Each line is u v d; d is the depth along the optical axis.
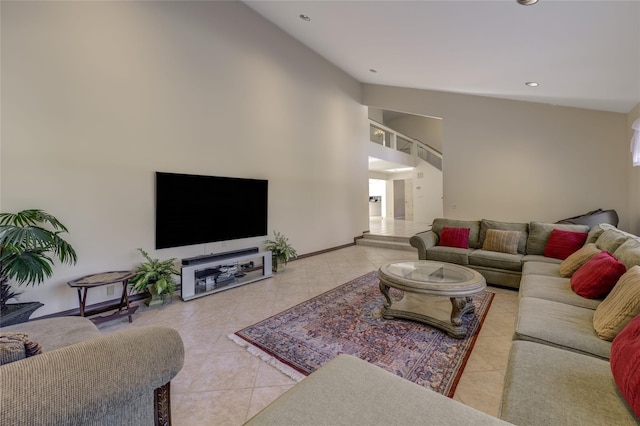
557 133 4.82
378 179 11.49
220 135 4.06
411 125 11.76
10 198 2.48
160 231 3.39
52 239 2.26
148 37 3.33
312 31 4.57
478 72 4.01
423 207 10.23
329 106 6.08
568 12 2.17
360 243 6.84
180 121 3.62
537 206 5.02
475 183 5.55
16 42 2.49
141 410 1.12
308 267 4.72
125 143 3.14
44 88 2.63
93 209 2.93
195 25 3.77
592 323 1.63
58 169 2.71
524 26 2.53
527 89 4.27
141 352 1.04
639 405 0.89
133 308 2.73
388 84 6.53
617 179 4.40
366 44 4.23
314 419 0.83
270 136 4.79
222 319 2.73
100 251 2.97
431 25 3.01
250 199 4.39
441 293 2.27
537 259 3.40
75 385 0.88
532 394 1.07
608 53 2.61
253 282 3.87
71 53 2.78
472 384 1.75
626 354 1.03
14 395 0.78
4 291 2.23
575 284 2.16
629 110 4.14
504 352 2.11
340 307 2.97
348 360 1.14
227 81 4.15
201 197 3.77
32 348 1.06
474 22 2.71
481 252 3.81
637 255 1.87
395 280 2.48
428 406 0.88
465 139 5.64
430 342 2.24
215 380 1.81
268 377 1.85
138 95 3.24
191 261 3.35
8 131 2.46
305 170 5.50
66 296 2.77
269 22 4.75
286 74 5.07
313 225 5.70
